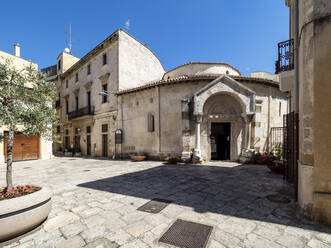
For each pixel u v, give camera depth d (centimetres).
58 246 247
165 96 1165
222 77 1012
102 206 393
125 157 1347
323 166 302
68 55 2259
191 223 312
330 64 301
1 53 1152
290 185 554
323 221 298
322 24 307
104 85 1587
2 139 337
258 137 1022
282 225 300
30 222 271
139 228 295
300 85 369
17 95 338
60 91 2223
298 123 396
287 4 679
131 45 1541
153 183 591
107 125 1492
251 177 666
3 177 732
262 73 1578
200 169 834
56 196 466
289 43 580
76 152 1736
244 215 342
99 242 255
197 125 1017
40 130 367
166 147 1143
